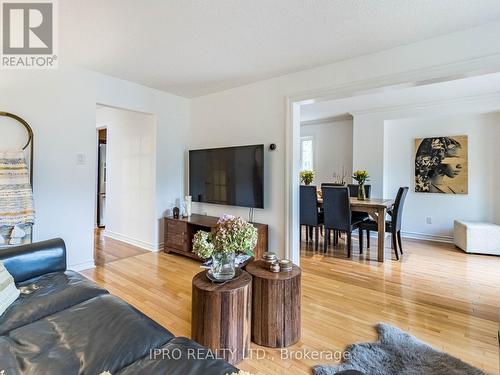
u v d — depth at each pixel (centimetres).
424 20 214
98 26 226
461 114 446
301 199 426
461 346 184
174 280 295
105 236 493
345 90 288
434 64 240
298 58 285
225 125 394
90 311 143
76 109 316
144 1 193
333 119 586
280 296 183
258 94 358
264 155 352
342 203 382
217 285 173
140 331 127
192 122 438
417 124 486
